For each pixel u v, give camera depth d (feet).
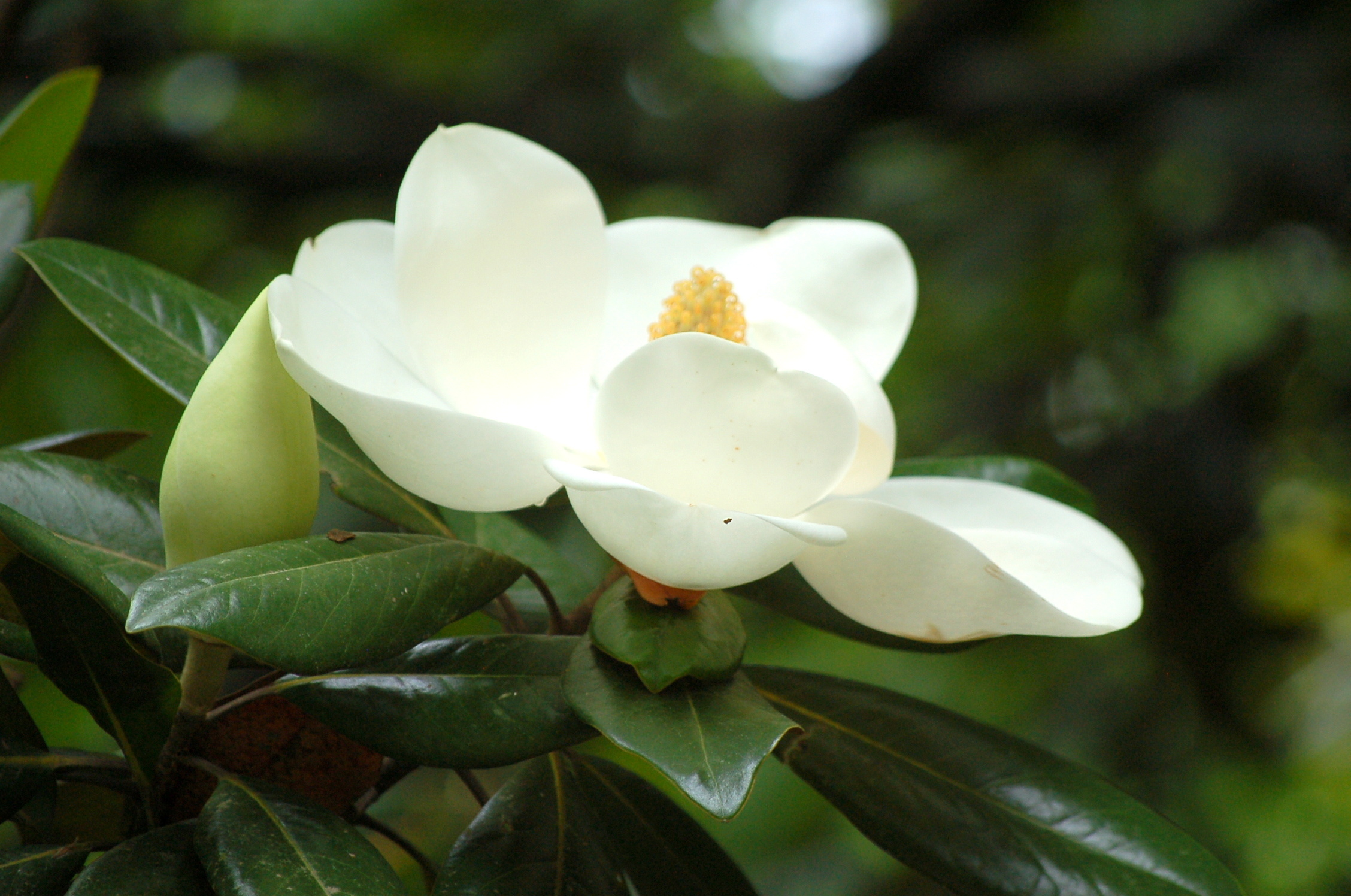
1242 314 9.79
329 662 3.65
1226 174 9.66
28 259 4.00
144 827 3.90
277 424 3.72
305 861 3.70
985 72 9.78
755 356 3.67
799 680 4.12
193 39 9.87
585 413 4.10
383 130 9.69
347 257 3.99
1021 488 4.38
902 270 4.23
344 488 4.01
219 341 4.05
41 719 5.65
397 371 3.92
